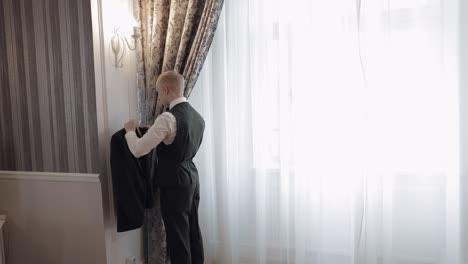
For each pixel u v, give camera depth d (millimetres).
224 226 2416
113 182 2039
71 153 2074
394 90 2047
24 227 2201
